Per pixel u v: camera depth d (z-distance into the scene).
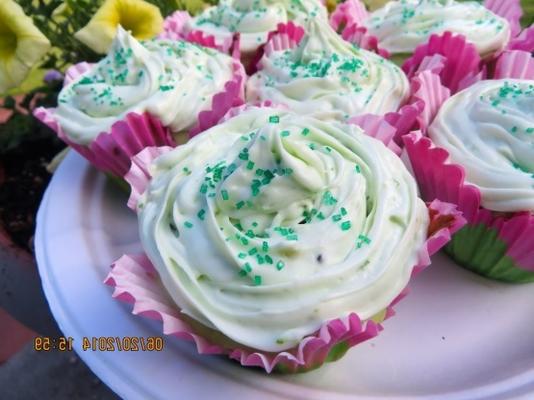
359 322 0.09
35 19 0.18
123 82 0.16
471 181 0.13
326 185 0.11
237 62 0.18
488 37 0.19
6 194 0.19
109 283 0.11
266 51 0.19
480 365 0.11
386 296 0.10
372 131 0.14
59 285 0.12
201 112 0.15
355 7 0.21
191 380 0.10
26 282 0.16
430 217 0.11
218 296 0.10
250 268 0.10
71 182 0.16
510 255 0.13
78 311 0.12
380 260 0.10
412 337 0.12
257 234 0.11
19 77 0.16
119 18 0.18
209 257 0.10
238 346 0.10
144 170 0.13
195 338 0.10
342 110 0.15
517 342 0.12
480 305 0.13
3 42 0.16
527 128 0.13
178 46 0.17
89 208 0.15
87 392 0.20
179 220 0.11
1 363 0.22
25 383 0.21
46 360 0.22
